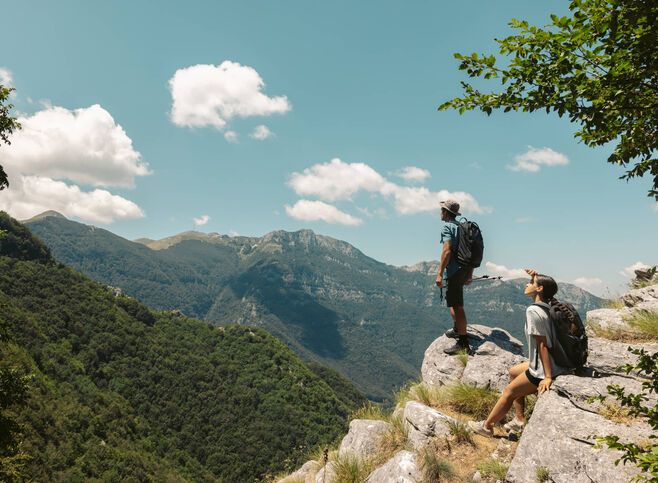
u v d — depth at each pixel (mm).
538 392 3996
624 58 2873
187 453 127062
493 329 7547
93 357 141625
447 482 4133
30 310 139875
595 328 6137
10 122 11547
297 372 172625
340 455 6023
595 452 3051
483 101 3510
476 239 6223
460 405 5680
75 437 88250
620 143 3389
